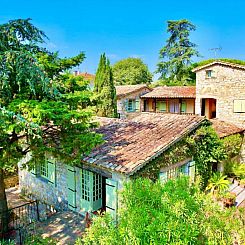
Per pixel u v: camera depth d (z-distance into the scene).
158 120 12.57
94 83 23.09
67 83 8.70
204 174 12.96
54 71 8.53
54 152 9.18
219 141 13.22
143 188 4.84
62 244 8.88
